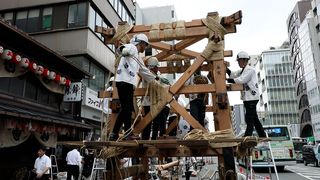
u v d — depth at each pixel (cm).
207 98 625
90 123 1658
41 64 1176
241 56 527
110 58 1959
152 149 434
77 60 1598
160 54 548
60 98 1345
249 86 526
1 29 935
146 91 459
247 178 536
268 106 6588
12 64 1025
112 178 426
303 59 5166
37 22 1675
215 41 439
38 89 1211
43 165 923
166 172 807
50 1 1667
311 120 4878
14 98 1045
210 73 558
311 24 4653
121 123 421
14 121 890
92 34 1686
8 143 920
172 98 439
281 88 6631
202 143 353
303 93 5394
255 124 537
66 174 1259
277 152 1762
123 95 423
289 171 1858
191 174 1220
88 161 1284
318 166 2288
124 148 416
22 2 1688
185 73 443
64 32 1638
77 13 1652
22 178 1070
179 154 425
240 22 439
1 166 976
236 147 441
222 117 413
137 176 546
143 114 507
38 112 1070
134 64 433
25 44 1062
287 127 1795
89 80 1662
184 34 463
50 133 1162
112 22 1988
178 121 624
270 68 6788
